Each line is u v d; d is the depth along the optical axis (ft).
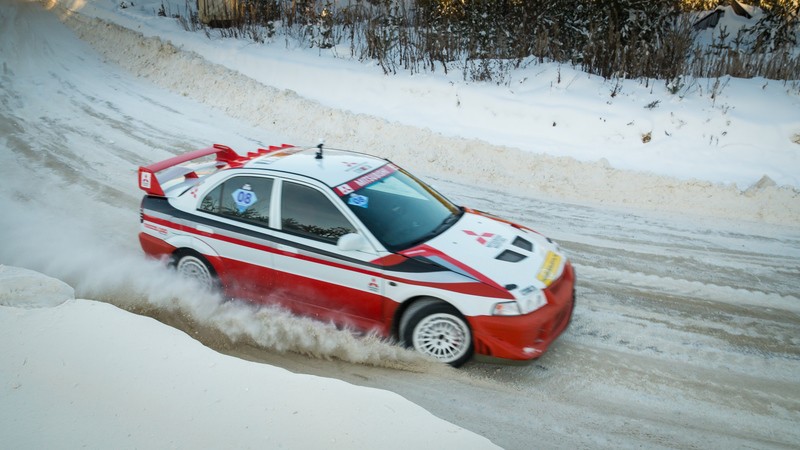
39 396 12.45
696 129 32.42
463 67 41.11
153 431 11.58
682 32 40.96
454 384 15.25
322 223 16.71
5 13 55.01
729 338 17.69
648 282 21.08
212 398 12.53
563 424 13.85
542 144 32.71
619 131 32.86
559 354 16.76
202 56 46.01
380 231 16.34
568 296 16.21
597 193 29.09
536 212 27.17
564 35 41.39
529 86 37.37
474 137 33.50
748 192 27.35
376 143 34.17
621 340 17.51
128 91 42.83
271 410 12.26
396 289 15.61
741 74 38.65
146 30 50.98
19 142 31.99
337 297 16.56
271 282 17.46
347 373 15.57
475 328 14.97
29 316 15.23
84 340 14.30
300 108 38.11
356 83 40.50
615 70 38.04
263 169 17.83
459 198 28.40
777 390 15.25
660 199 28.27
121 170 29.66
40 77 43.14
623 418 14.12
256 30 50.44
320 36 47.42
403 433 11.79
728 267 22.22
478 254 16.22
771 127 31.58
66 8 59.41
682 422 14.01
